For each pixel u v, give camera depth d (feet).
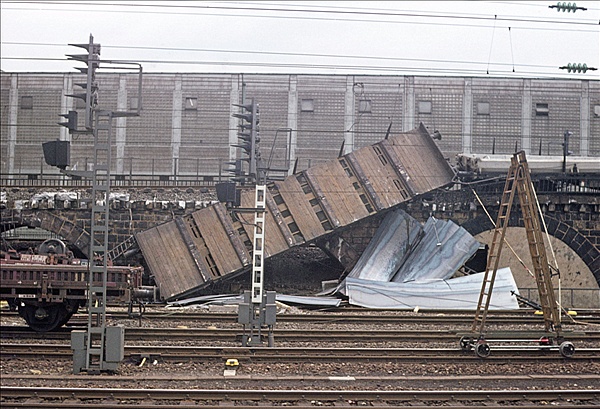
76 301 118.42
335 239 191.72
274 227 182.39
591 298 187.42
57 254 132.67
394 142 193.26
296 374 85.71
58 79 289.53
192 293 177.27
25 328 120.06
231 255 178.91
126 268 120.16
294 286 198.29
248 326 116.37
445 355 97.50
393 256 183.93
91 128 83.71
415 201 193.26
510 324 135.13
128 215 196.44
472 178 194.90
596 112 287.48
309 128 284.41
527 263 188.24
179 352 94.12
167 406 64.44
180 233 179.22
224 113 284.82
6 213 198.70
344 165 191.01
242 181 190.90
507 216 106.11
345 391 70.79
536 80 286.87
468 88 285.43
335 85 285.64
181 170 284.41
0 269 115.85
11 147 288.51
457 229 182.39
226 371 85.92
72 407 64.08
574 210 189.16
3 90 290.35
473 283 167.22
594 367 93.20
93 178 83.82
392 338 110.93
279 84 285.84
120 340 83.15
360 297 164.96
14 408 63.87
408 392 69.97
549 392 70.49
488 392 70.08
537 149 285.84
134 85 287.07
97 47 84.23
